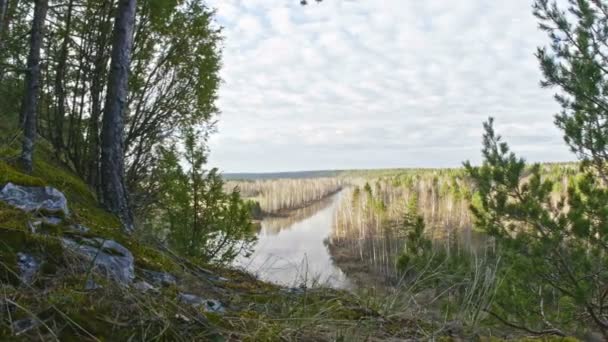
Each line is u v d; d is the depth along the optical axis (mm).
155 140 8219
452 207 40594
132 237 3938
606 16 6566
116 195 4879
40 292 2012
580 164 6684
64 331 1846
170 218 6516
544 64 6711
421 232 14531
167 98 8086
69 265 2277
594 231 5852
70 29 6520
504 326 6668
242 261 5668
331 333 2711
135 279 2713
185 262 4199
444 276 3781
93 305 2049
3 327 1713
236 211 6629
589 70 6258
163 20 7297
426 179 80625
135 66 7391
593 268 5941
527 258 6414
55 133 6586
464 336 3129
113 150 4957
